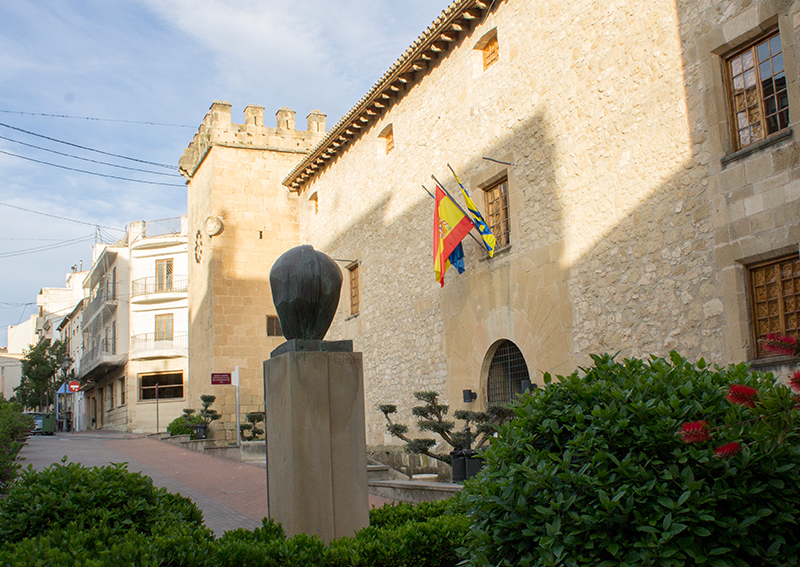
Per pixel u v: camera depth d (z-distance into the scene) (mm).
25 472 6125
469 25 16203
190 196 30516
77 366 57000
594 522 3771
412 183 18469
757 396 3289
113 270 41906
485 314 15211
